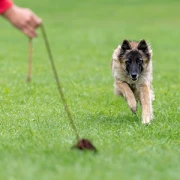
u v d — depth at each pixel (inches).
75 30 1708.9
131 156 333.7
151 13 2198.6
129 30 1690.5
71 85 713.0
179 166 317.4
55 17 2151.8
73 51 1216.2
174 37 1499.8
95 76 821.2
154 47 1302.9
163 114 515.8
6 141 383.2
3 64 968.9
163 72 907.4
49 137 397.4
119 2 2534.5
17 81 750.5
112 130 434.0
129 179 283.7
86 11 2314.2
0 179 281.7
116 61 522.9
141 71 515.2
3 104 571.5
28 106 554.6
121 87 512.7
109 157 328.2
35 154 334.3
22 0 2588.6
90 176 285.3
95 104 580.1
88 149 342.0
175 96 639.1
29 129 428.8
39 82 737.6
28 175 287.6
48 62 1018.7
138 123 474.9
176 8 2316.7
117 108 557.3
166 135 418.0
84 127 446.9
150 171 301.6
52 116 498.3
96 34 1583.4
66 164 310.3
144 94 504.1
